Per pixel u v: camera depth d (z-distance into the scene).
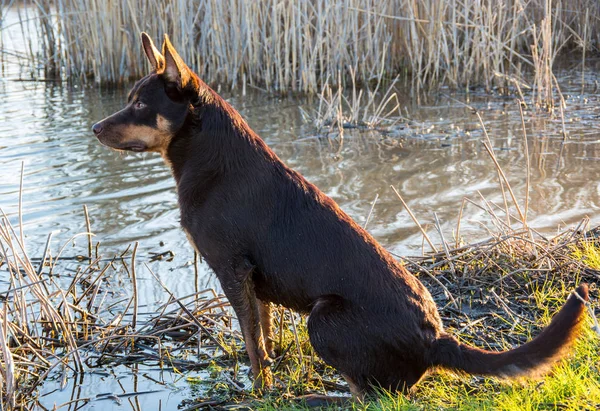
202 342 4.78
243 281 3.89
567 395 3.48
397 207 6.93
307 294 3.81
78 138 9.21
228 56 12.34
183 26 12.06
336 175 7.88
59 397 4.16
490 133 9.41
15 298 4.66
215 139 3.92
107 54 12.55
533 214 6.63
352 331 3.61
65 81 12.78
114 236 6.43
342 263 3.71
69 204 7.09
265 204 3.84
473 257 5.28
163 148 4.07
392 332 3.58
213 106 3.97
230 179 3.86
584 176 7.59
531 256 5.35
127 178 7.84
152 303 5.34
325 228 3.79
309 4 11.90
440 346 3.62
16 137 9.24
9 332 4.62
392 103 11.29
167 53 3.87
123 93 11.78
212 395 4.12
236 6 12.10
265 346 4.30
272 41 11.84
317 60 12.70
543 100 10.95
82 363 4.50
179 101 3.93
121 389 4.23
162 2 12.55
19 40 15.38
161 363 4.48
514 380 3.56
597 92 11.42
